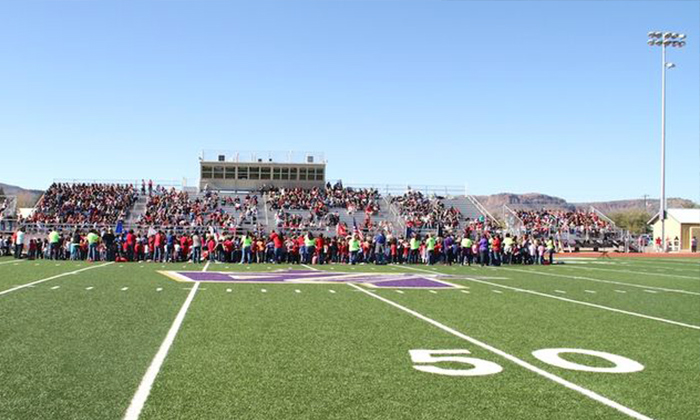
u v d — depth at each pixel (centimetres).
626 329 1020
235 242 3123
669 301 1445
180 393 615
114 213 4769
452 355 800
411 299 1411
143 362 741
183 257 2994
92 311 1148
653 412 573
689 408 585
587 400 608
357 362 754
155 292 1487
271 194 5312
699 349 857
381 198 5459
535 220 5341
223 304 1275
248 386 643
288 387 641
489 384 662
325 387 642
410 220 4906
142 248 2972
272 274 2150
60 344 837
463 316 1142
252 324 1022
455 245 3094
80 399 590
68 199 4953
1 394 602
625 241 4953
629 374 712
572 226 5156
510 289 1688
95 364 727
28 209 6450
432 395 618
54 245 3030
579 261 3453
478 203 5478
